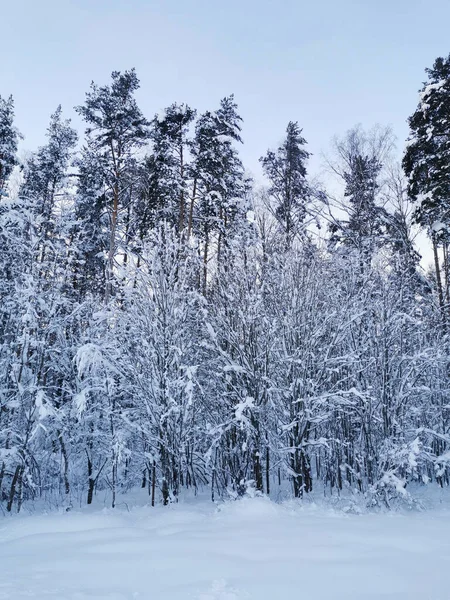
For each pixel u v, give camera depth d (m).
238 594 3.87
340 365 10.70
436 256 16.09
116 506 10.21
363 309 10.96
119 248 19.30
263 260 11.14
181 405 9.86
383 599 3.75
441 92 14.43
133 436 10.69
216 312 10.92
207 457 9.34
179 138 19.05
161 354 10.04
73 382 11.15
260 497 8.77
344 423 11.22
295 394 9.95
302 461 10.52
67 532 6.84
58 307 11.70
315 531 6.32
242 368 9.62
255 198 18.94
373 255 11.75
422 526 6.71
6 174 20.03
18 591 3.98
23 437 10.12
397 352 10.55
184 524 7.16
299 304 10.30
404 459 8.98
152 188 19.69
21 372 10.45
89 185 20.20
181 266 11.01
